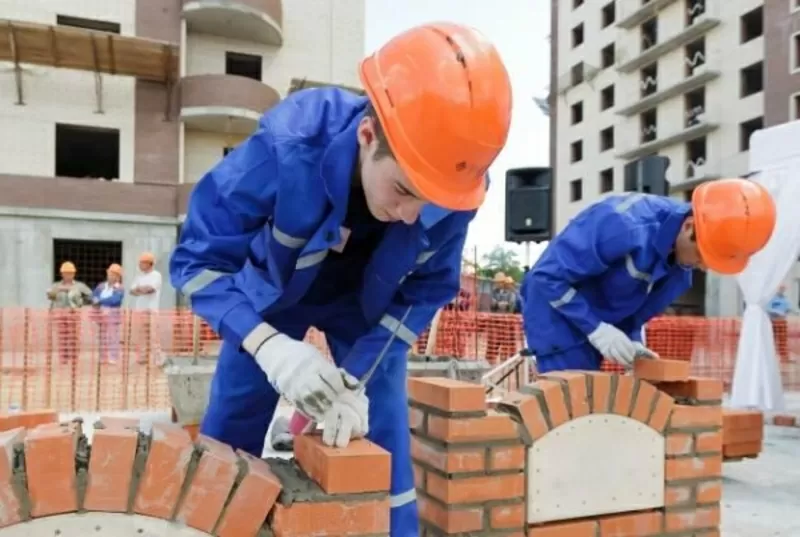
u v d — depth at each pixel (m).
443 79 1.64
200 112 17.97
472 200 1.74
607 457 2.76
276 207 1.86
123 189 17.30
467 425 2.52
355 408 1.90
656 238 3.42
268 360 1.85
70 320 8.48
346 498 1.73
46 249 16.44
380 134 1.70
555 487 2.67
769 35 27.25
